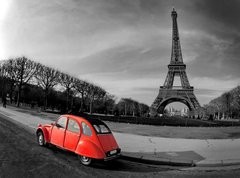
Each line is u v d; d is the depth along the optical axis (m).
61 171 7.16
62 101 69.44
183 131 18.91
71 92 62.81
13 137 12.19
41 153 9.17
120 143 12.45
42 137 10.50
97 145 8.01
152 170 8.33
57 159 8.51
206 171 8.49
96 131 8.31
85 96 66.00
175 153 10.70
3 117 22.94
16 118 22.69
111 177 7.04
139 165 8.92
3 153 8.65
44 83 51.00
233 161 9.60
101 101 78.88
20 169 7.00
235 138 15.83
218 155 10.60
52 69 53.22
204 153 10.94
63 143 9.07
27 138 12.34
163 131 18.38
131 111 107.19
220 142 14.01
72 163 8.20
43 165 7.59
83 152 8.01
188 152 11.02
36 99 65.69
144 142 13.09
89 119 8.78
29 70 49.69
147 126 22.12
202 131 19.50
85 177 6.81
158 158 9.61
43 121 21.25
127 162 9.27
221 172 8.39
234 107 77.31
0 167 7.00
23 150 9.41
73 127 8.95
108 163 8.79
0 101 62.66
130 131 17.56
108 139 8.55
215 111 92.19
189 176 7.80
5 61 55.69
